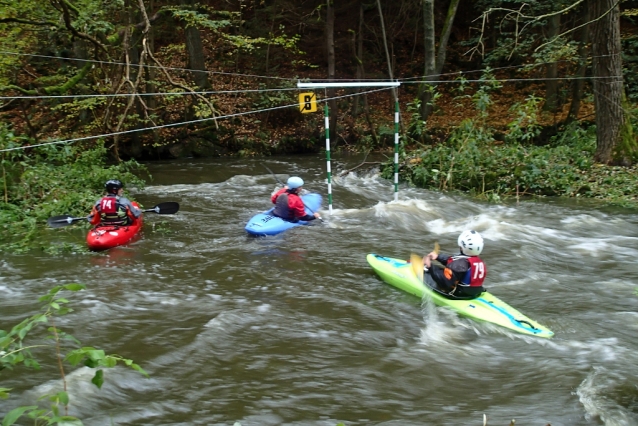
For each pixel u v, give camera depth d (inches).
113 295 271.7
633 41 764.6
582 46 721.6
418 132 610.9
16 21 494.6
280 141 842.8
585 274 303.0
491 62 986.7
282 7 937.5
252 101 883.4
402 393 185.9
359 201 501.4
